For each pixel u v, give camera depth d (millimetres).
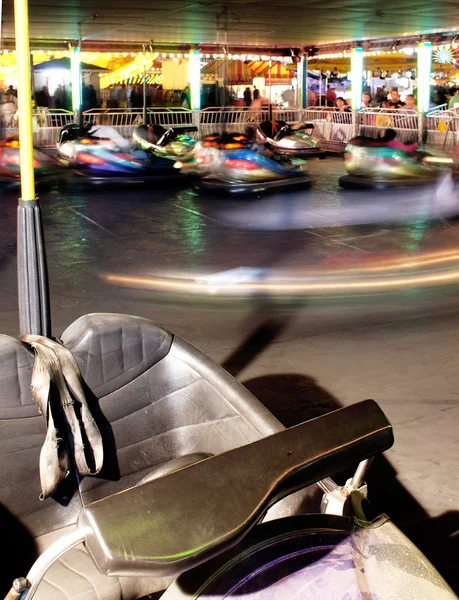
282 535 1638
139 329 2379
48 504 2273
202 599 1518
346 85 26453
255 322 5332
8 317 5258
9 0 11211
